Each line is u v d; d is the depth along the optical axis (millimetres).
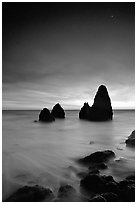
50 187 6801
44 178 7605
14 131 20641
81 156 10664
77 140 15484
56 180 7352
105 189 5988
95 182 6266
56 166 9016
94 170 7621
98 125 25359
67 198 5820
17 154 11211
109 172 7930
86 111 33531
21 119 34531
